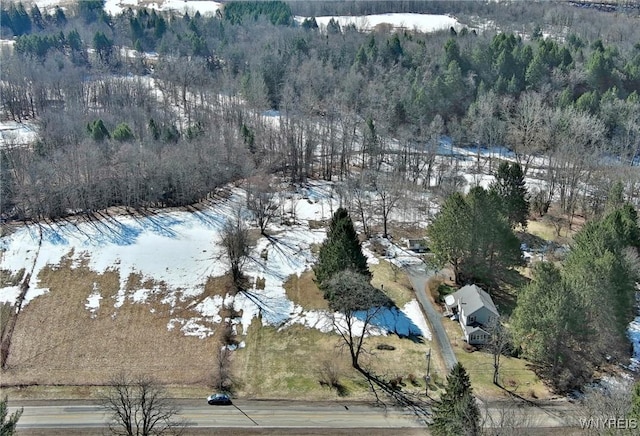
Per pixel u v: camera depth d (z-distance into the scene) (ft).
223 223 323.98
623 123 404.57
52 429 198.59
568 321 204.13
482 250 259.60
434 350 233.14
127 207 342.44
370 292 236.43
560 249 298.35
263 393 215.92
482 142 435.94
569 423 188.55
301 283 278.26
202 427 198.39
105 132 383.65
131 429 181.16
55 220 324.80
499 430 157.79
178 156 347.56
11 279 277.23
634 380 210.79
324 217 337.11
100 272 282.97
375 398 211.20
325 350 237.04
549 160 380.17
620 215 250.78
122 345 244.42
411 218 333.62
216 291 272.92
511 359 227.20
